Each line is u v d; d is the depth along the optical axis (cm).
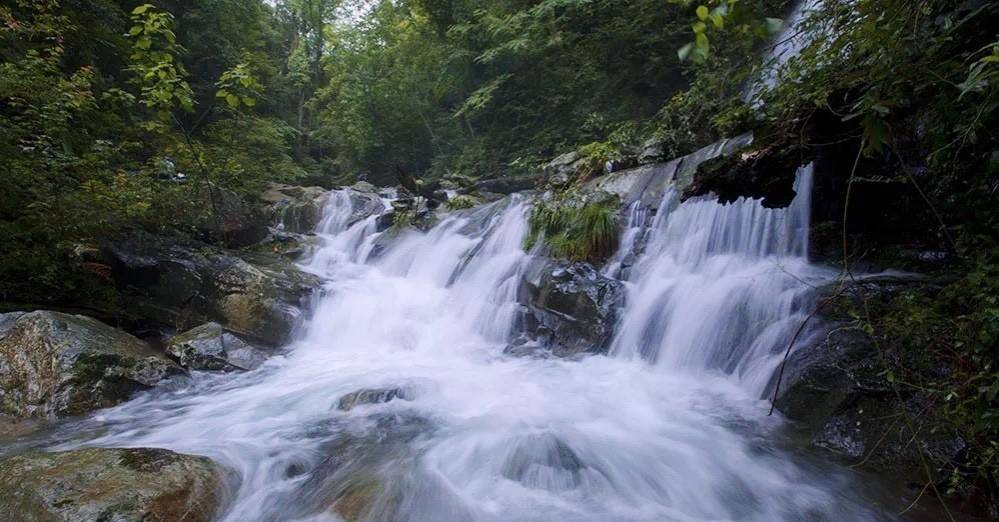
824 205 578
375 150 2031
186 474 324
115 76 1183
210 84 1675
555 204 852
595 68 1420
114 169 890
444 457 389
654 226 751
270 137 1669
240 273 762
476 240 924
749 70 637
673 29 1305
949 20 319
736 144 705
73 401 471
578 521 315
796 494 336
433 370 601
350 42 2020
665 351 563
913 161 438
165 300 726
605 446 402
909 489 323
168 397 521
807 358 434
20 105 677
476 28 1605
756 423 421
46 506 277
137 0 1390
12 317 528
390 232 1091
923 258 490
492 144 1675
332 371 610
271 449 401
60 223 629
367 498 333
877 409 366
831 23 441
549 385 537
